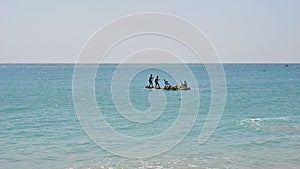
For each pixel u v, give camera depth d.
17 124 21.31
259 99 36.03
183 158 14.21
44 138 17.61
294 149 15.61
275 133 18.92
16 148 15.67
